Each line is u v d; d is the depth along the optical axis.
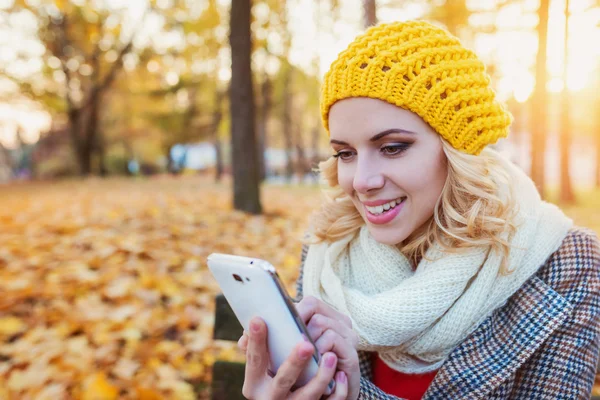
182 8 14.33
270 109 20.47
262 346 0.91
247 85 6.68
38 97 17.77
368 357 1.37
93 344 2.85
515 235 1.09
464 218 1.06
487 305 1.10
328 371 0.88
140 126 23.41
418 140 1.02
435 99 1.00
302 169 24.84
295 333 0.88
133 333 2.95
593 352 1.08
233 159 6.79
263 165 20.05
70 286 3.53
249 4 6.57
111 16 16.78
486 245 1.10
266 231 5.62
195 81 19.09
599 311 1.08
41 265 3.96
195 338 3.01
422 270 1.14
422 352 1.16
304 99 23.44
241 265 0.88
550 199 11.57
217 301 1.72
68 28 16.83
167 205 7.29
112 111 21.92
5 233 5.04
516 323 1.09
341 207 1.32
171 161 29.03
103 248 4.36
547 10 7.40
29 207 7.35
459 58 1.06
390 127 1.01
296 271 4.22
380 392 1.11
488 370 1.07
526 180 1.21
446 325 1.10
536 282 1.11
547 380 1.06
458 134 1.03
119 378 2.54
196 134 21.36
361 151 1.05
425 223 1.17
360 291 1.22
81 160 19.58
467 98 1.02
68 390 2.45
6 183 15.70
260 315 0.92
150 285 3.62
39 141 25.89
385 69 1.01
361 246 1.26
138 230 5.12
